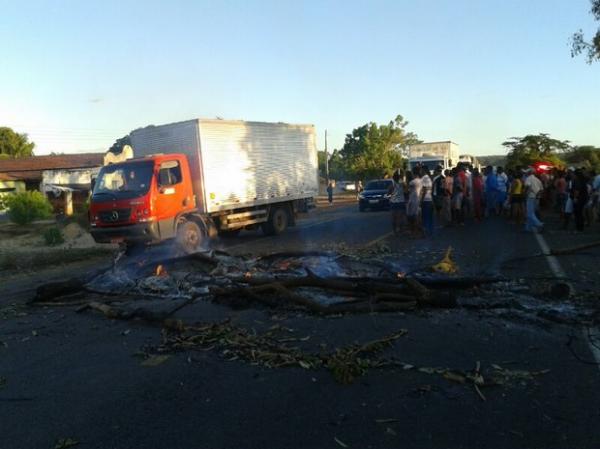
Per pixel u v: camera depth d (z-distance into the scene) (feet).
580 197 48.08
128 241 42.70
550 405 14.03
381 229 58.23
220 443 12.80
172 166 44.93
